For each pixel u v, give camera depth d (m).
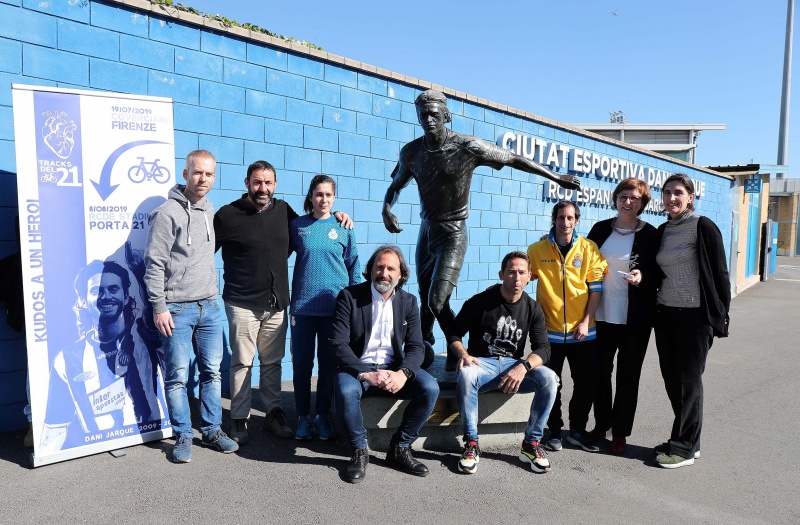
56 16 4.06
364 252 6.32
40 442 3.46
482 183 7.69
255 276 3.88
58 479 3.30
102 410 3.69
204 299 3.73
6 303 3.69
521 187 8.35
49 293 3.52
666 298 3.82
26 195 3.44
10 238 3.93
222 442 3.77
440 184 3.90
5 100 3.86
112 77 4.36
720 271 3.64
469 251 7.57
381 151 6.38
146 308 3.88
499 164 4.00
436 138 3.81
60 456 3.51
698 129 20.31
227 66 5.04
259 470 3.52
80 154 3.63
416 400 3.57
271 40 5.27
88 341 3.65
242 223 3.87
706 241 3.66
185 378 3.68
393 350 3.75
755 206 18.17
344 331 3.68
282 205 4.09
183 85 4.77
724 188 15.27
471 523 2.99
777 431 4.60
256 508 3.05
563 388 5.70
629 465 3.84
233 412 3.93
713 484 3.57
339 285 4.11
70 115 3.59
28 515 2.89
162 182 3.97
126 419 3.79
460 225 4.04
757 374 6.55
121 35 4.39
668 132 20.70
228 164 5.10
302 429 4.01
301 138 5.62
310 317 4.05
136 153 3.85
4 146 3.87
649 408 5.14
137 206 3.86
